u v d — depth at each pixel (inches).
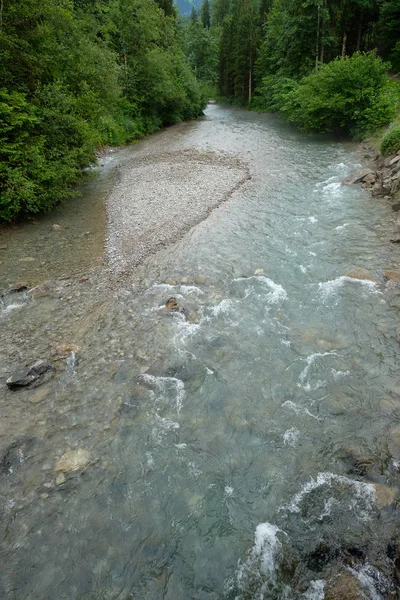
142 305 383.9
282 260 454.9
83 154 700.7
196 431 251.3
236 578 176.9
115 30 1411.2
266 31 2162.9
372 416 252.1
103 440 246.7
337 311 356.8
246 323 349.7
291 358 306.5
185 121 1796.3
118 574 180.7
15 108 555.5
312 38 1381.6
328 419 253.4
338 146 992.9
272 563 180.4
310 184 709.9
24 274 448.5
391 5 1325.0
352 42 1560.0
